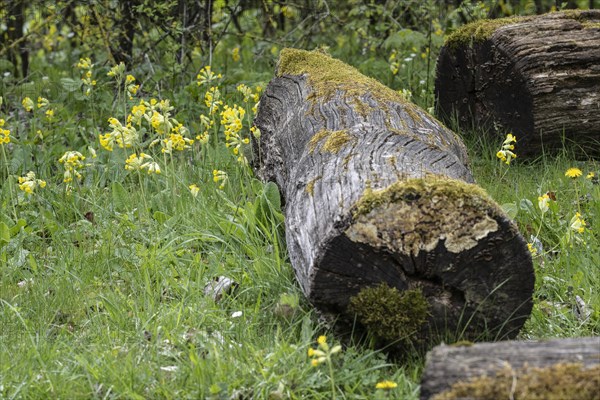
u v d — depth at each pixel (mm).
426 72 13898
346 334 6145
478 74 10883
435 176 6273
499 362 4801
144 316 6746
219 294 7129
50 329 6773
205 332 6418
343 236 5812
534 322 6711
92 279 7637
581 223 7586
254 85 12359
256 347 6172
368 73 14227
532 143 10344
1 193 9570
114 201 9109
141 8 12781
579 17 10625
